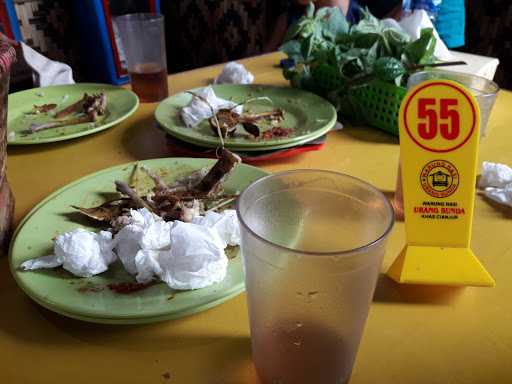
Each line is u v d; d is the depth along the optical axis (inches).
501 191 22.1
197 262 15.5
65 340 15.0
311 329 12.1
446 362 14.2
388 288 17.1
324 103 31.8
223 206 21.5
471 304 16.4
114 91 35.7
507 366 14.1
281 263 11.0
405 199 17.1
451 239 17.0
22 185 24.5
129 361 14.3
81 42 77.9
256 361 13.2
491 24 80.7
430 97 16.1
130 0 71.8
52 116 32.6
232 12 84.4
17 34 70.3
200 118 29.3
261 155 26.1
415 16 39.1
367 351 14.5
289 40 35.9
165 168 24.6
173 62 97.2
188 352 14.6
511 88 81.5
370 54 31.1
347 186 13.3
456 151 16.4
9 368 14.0
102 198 22.1
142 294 15.7
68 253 16.4
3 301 16.5
